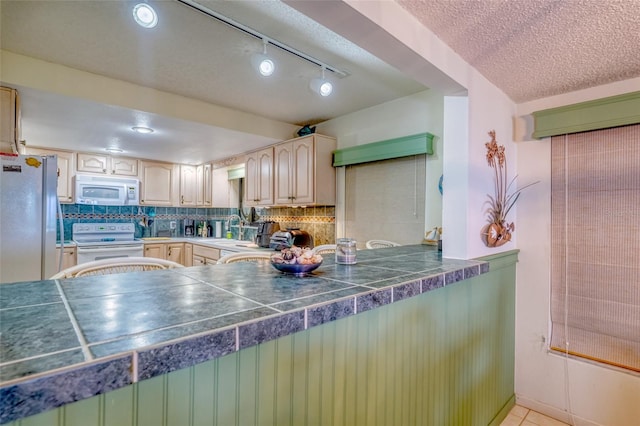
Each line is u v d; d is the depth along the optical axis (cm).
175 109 255
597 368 191
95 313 73
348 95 259
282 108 290
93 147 362
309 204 301
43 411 45
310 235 339
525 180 219
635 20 130
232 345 65
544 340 212
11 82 189
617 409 185
